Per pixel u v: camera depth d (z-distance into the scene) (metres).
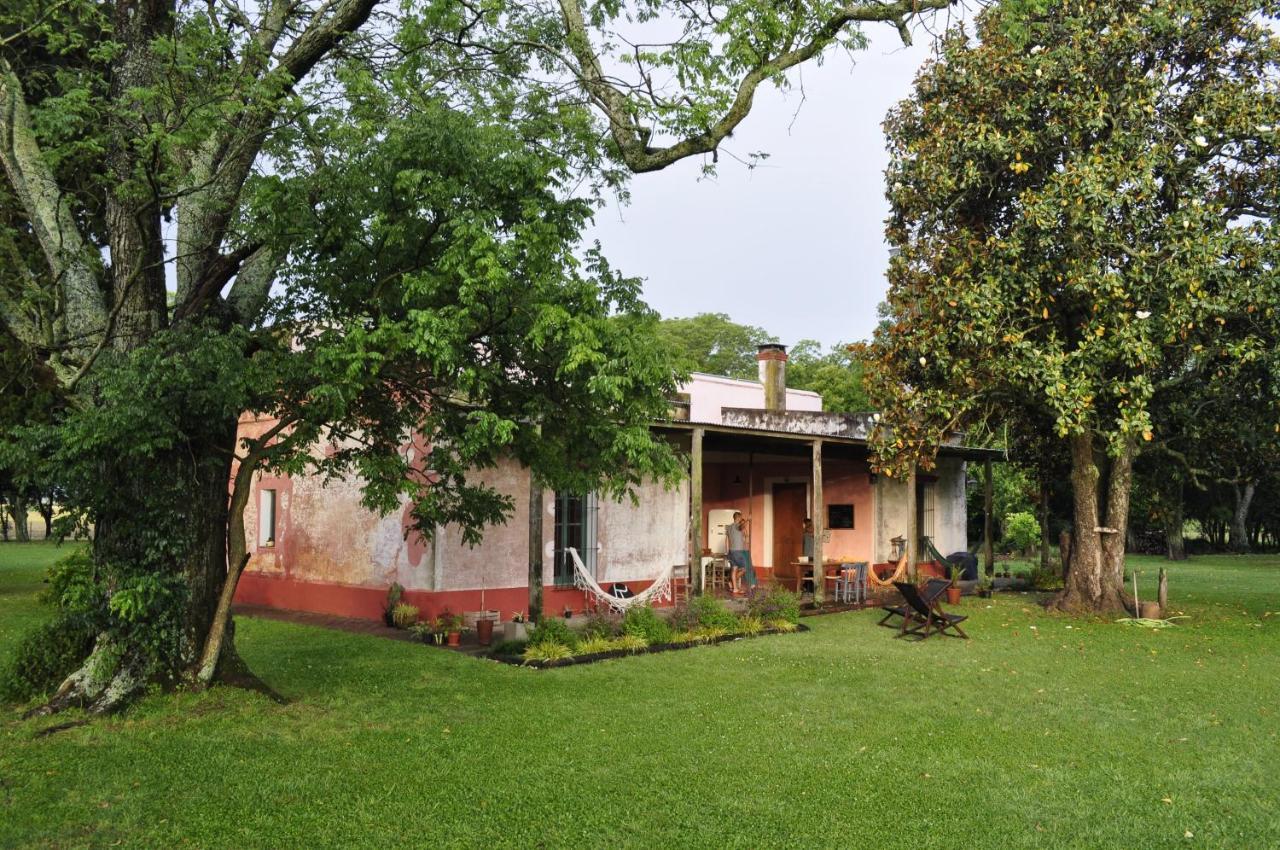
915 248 14.74
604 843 4.78
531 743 6.61
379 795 5.47
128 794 5.45
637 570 14.75
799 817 5.17
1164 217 12.72
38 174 7.81
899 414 14.49
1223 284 12.12
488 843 4.78
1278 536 37.75
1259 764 6.35
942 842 4.84
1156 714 7.81
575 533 13.85
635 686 8.66
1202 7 12.98
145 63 7.42
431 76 9.23
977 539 33.28
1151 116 12.95
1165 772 6.13
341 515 14.06
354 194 6.84
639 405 7.09
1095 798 5.59
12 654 7.89
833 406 37.97
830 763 6.20
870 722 7.38
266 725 6.97
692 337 47.75
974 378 13.95
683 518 15.70
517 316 6.91
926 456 14.52
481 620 11.14
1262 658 10.81
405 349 6.37
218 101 6.77
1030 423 16.53
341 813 5.18
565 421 7.59
